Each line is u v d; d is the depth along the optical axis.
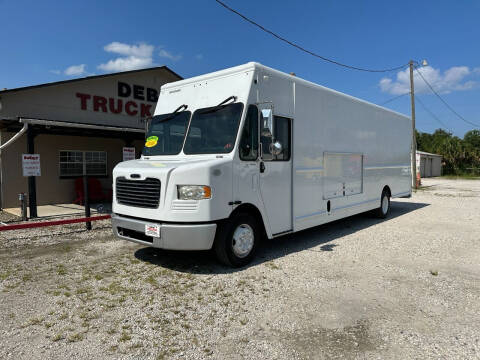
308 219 6.77
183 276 5.05
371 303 4.18
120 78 14.37
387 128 10.08
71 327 3.56
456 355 3.09
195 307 4.02
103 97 13.85
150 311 3.92
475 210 11.97
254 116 5.48
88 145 13.76
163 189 4.88
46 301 4.19
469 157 43.44
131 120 14.83
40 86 11.87
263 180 5.69
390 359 3.03
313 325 3.62
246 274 5.14
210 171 4.84
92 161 13.97
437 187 22.72
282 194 6.10
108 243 6.97
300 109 6.50
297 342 3.30
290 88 6.26
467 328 3.59
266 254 6.25
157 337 3.37
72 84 12.91
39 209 11.62
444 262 5.87
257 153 5.57
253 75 5.45
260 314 3.86
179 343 3.27
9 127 11.26
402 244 7.08
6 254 6.19
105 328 3.54
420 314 3.90
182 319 3.74
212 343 3.27
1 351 3.12
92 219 8.13
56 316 3.81
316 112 6.95
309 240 7.41
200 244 4.82
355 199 8.49
